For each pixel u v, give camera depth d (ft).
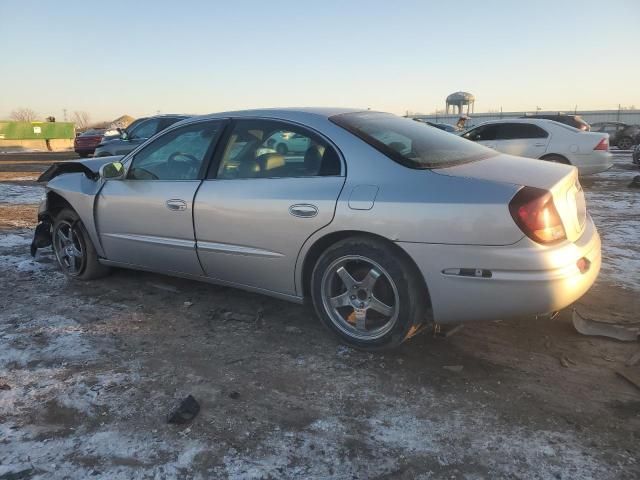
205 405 9.32
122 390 9.82
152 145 14.10
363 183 10.48
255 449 8.14
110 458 7.95
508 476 7.52
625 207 28.43
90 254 15.51
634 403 9.23
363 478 7.54
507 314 9.64
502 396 9.50
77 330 12.42
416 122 13.42
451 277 9.66
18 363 10.81
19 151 116.37
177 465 7.79
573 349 11.16
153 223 13.53
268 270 11.85
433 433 8.50
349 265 10.91
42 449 8.14
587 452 7.97
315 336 12.02
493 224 9.30
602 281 15.38
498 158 11.68
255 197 11.66
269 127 12.23
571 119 52.13
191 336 12.11
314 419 8.91
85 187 15.23
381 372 10.41
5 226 24.86
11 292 15.06
